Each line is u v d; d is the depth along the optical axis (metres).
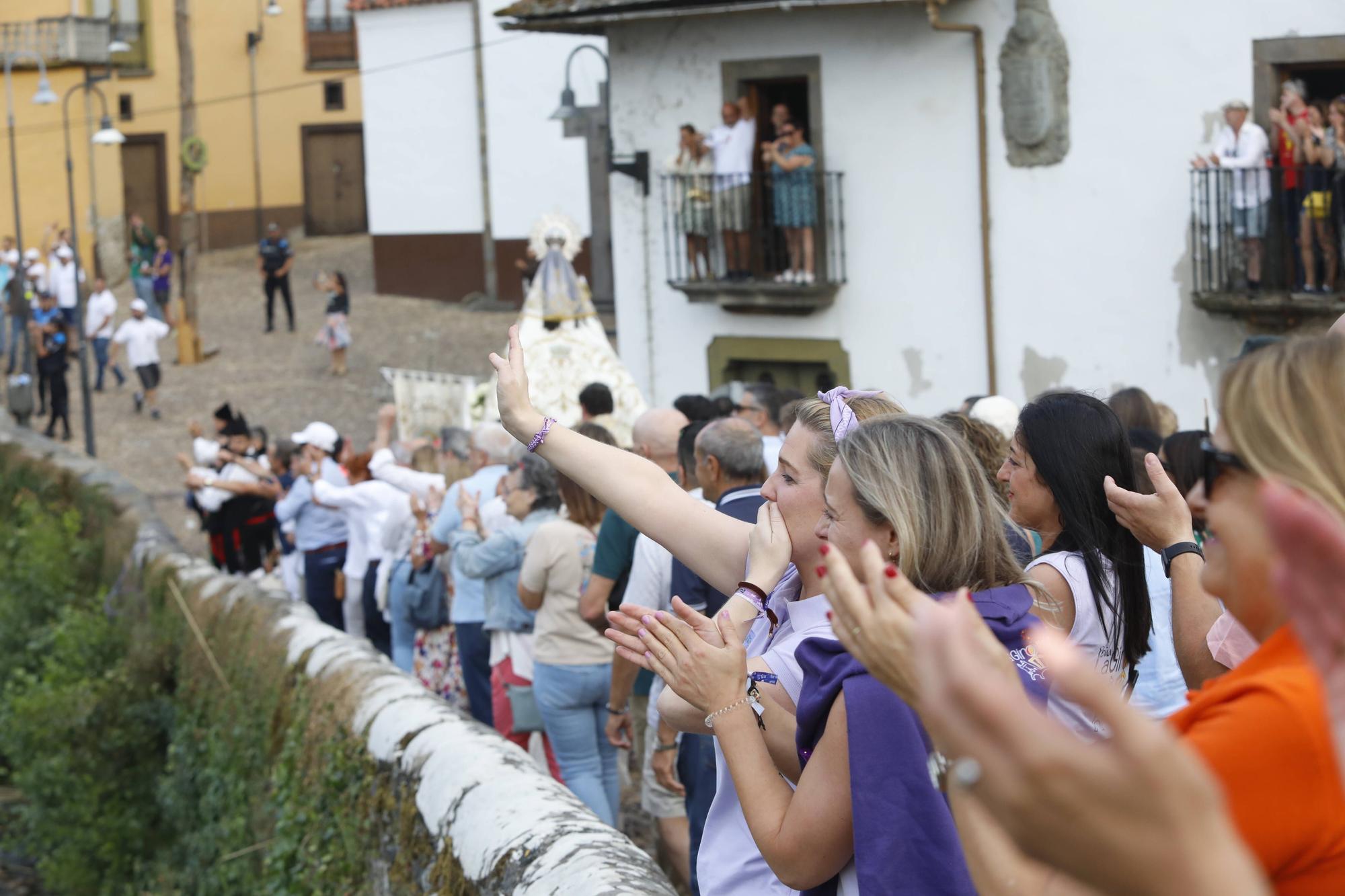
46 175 29.00
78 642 9.23
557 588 5.38
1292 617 1.05
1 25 28.56
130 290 29.89
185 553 9.03
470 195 24.27
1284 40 10.34
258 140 33.94
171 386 21.92
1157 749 0.82
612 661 5.34
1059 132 11.45
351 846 4.19
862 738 1.96
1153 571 3.16
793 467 2.56
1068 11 11.28
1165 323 11.16
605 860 2.83
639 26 13.55
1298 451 1.25
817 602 2.49
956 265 12.16
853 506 2.26
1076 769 0.83
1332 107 10.05
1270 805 1.17
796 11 12.62
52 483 13.16
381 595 8.31
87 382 17.83
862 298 12.71
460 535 6.30
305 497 9.23
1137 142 11.12
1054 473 2.87
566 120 14.43
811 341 13.05
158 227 32.88
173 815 7.09
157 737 7.68
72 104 29.17
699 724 2.46
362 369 22.02
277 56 33.94
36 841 8.12
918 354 12.48
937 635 0.88
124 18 31.91
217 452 12.18
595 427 5.40
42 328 19.31
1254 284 10.62
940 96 12.02
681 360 13.88
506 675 6.18
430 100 24.31
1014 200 11.77
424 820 3.65
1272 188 10.45
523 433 2.86
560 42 22.53
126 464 18.47
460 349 22.34
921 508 2.19
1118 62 11.12
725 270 13.23
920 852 1.91
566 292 11.61
